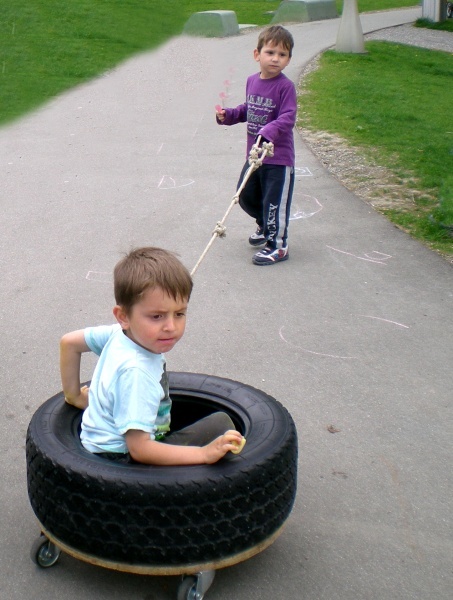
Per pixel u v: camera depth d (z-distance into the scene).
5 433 3.80
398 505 3.34
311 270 6.03
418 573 2.96
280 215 6.08
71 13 15.81
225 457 2.71
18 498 3.31
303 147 9.64
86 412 2.90
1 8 16.16
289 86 5.93
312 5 21.70
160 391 2.74
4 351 4.67
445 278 5.91
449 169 8.80
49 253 6.30
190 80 12.45
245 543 2.69
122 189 8.02
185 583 2.69
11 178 8.38
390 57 16.77
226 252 6.38
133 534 2.61
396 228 6.99
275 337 4.90
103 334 3.00
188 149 9.44
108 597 2.79
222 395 3.27
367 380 4.39
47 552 2.91
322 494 3.40
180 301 2.71
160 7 15.33
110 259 6.17
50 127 10.38
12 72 12.78
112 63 13.38
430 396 4.24
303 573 2.94
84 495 2.63
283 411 3.10
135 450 2.67
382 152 9.46
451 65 16.84
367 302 5.46
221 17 16.48
